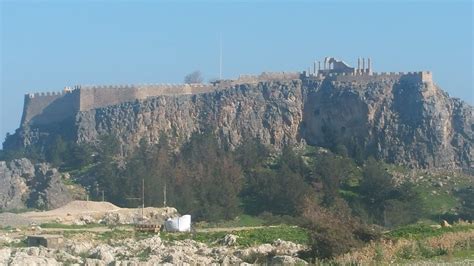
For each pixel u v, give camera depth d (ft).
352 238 318.04
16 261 272.92
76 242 372.38
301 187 653.30
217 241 398.62
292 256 313.73
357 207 643.86
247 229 471.21
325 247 314.55
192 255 321.93
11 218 507.71
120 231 451.94
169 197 639.76
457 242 329.11
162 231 466.29
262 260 310.86
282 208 650.43
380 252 293.84
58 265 278.46
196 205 634.02
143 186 642.63
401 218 618.44
